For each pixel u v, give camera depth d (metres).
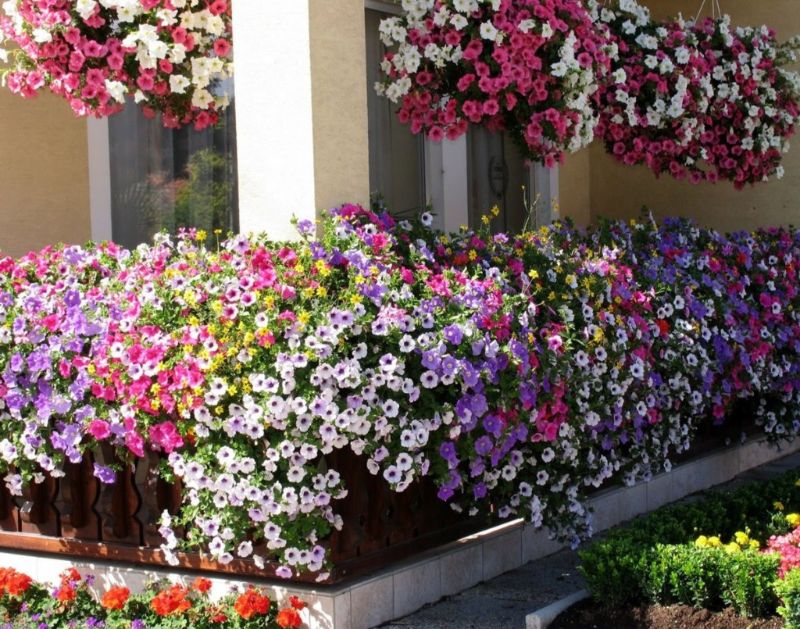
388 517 4.81
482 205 7.98
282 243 4.61
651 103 6.61
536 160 5.91
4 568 4.93
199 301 4.44
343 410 4.29
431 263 5.05
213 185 6.89
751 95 7.15
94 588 4.99
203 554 4.70
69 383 4.72
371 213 4.95
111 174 7.02
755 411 7.23
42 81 5.26
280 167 4.86
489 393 4.59
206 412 4.27
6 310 4.87
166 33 5.17
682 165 7.00
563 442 4.95
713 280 6.53
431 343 4.37
